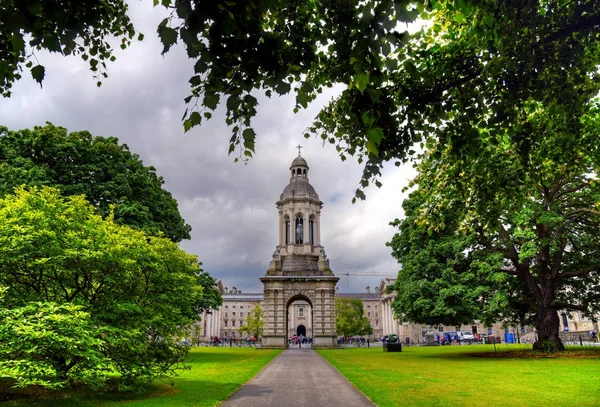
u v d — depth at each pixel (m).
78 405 13.44
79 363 13.62
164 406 13.26
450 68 11.02
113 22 10.41
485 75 10.35
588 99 11.88
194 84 6.93
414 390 16.27
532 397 14.37
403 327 109.75
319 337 60.88
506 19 9.04
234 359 35.47
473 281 34.28
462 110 11.19
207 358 36.81
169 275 19.38
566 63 10.31
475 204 14.30
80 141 34.00
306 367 27.77
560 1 10.35
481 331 104.56
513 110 11.09
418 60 11.55
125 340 14.71
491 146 13.22
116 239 16.64
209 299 42.97
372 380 19.55
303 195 71.00
